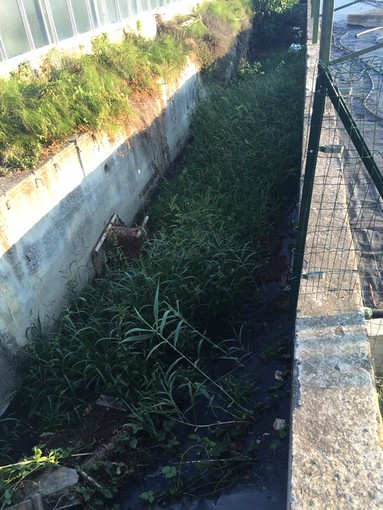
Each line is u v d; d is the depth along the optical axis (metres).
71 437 4.00
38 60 6.94
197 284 4.98
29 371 4.49
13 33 6.39
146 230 6.64
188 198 6.80
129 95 7.69
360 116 6.28
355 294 3.71
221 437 3.94
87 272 5.91
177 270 4.98
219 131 8.59
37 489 3.54
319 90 3.12
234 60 13.52
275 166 7.45
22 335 4.55
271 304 5.38
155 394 4.06
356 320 3.48
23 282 4.58
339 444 2.69
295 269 3.75
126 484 3.72
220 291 4.95
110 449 3.83
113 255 6.00
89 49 8.28
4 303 4.27
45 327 4.95
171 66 9.34
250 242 5.95
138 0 10.46
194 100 10.63
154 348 3.98
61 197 5.30
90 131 5.99
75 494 3.54
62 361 4.27
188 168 7.96
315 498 2.45
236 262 5.36
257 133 8.20
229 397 4.06
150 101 8.14
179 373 4.23
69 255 5.46
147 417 3.88
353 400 2.92
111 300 4.89
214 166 7.50
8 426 4.26
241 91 10.16
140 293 4.82
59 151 5.33
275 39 17.52
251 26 16.88
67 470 3.67
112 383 4.27
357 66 5.49
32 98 5.89
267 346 4.78
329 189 4.95
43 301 4.95
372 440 2.69
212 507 3.47
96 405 4.25
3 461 3.88
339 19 17.20
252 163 7.47
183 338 4.54
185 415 4.20
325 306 3.62
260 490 3.52
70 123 5.81
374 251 4.69
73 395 4.21
